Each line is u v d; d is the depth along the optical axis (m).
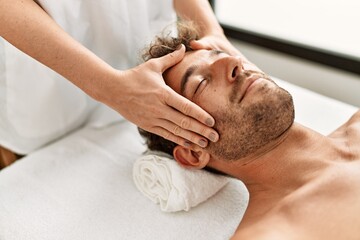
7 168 1.22
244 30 1.92
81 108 1.29
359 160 0.95
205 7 1.25
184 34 1.10
